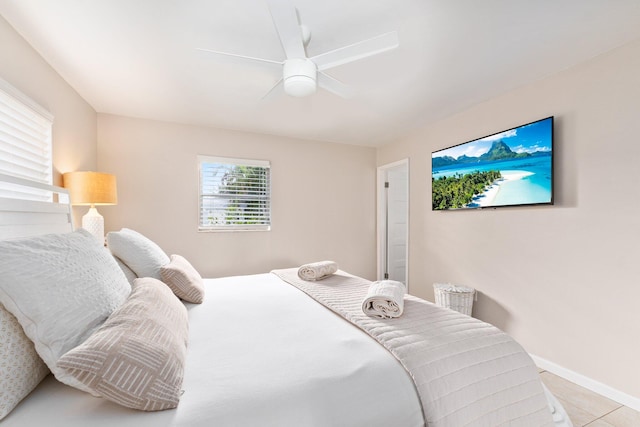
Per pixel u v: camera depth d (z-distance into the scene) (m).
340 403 0.96
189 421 0.81
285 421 0.88
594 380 2.10
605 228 2.05
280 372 1.04
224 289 2.25
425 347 1.20
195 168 3.58
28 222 1.63
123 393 0.79
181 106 3.02
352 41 1.92
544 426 1.18
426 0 1.56
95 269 1.13
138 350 0.84
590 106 2.13
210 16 1.69
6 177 1.51
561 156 2.30
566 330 2.26
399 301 1.52
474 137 3.03
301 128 3.74
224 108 3.07
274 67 1.81
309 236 4.20
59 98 2.35
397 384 1.06
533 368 1.26
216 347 1.24
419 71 2.33
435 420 1.03
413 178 3.89
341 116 3.31
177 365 0.91
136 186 3.32
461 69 2.30
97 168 3.16
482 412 1.10
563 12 1.67
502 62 2.20
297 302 1.90
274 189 4.00
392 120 3.44
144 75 2.38
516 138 2.56
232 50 2.04
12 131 1.80
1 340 0.80
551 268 2.37
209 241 3.65
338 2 1.57
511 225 2.66
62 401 0.88
